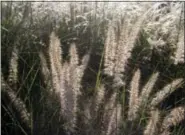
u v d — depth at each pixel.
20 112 0.89
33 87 1.05
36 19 1.43
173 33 1.44
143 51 1.37
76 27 1.43
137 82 0.87
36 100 0.98
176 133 0.94
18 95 1.02
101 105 0.87
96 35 1.37
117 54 0.91
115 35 0.92
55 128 0.88
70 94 0.85
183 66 1.29
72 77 0.84
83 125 0.86
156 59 1.37
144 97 0.90
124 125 0.87
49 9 1.50
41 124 0.89
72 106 0.85
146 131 0.85
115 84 0.93
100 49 1.30
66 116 0.86
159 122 0.88
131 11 1.53
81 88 1.04
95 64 1.27
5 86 0.90
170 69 1.31
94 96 0.89
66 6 1.52
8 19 1.33
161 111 1.00
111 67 0.93
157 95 0.94
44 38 1.32
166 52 1.39
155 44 1.37
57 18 1.46
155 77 0.90
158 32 1.47
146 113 0.95
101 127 0.85
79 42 1.36
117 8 1.55
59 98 0.90
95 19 1.45
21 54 1.18
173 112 0.87
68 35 1.37
